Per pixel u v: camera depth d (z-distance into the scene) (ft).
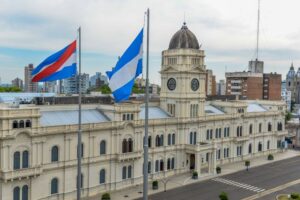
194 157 356.38
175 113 350.23
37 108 238.89
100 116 293.23
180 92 345.72
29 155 236.63
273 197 283.59
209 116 373.20
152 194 284.00
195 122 357.61
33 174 234.58
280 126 486.38
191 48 347.97
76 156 264.31
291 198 277.44
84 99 386.93
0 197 224.12
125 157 290.35
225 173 355.97
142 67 148.05
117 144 288.92
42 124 251.80
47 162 247.91
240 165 394.73
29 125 235.81
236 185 315.17
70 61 163.43
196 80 355.97
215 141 372.58
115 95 150.51
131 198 271.69
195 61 351.05
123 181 296.92
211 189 301.22
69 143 259.60
